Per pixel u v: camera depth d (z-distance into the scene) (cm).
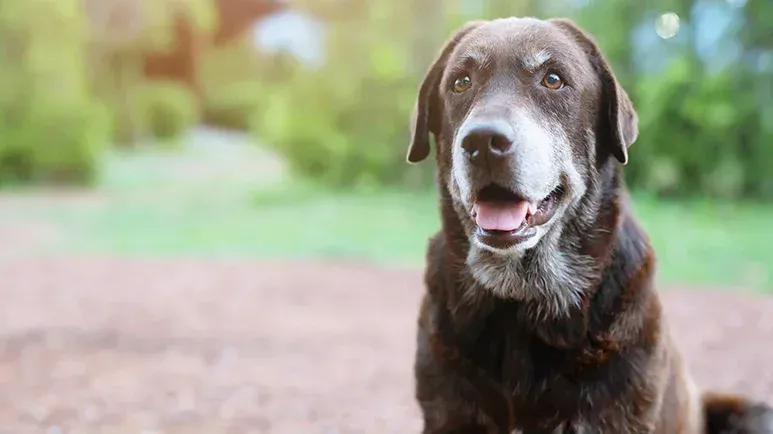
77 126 2261
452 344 338
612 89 350
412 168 2127
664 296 910
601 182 350
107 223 1579
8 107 2233
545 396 327
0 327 780
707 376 604
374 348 716
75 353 691
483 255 336
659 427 337
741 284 968
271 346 719
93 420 514
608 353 323
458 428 341
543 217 327
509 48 336
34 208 1792
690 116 1770
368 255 1240
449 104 348
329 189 2152
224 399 564
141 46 3406
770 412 422
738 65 1819
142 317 833
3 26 2228
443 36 2136
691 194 1812
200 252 1277
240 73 4584
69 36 2341
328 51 2192
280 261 1198
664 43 1909
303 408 545
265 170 2659
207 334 763
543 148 317
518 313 333
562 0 1956
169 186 2253
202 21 4009
